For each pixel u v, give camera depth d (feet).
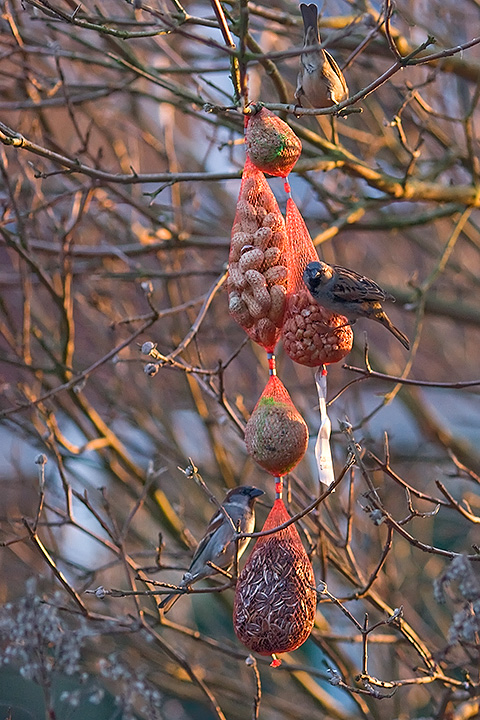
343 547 27.86
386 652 38.45
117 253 36.37
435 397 62.34
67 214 39.96
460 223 36.01
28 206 39.58
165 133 38.22
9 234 33.53
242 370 44.75
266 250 23.34
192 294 47.91
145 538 39.09
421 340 54.13
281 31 36.60
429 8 39.32
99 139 46.80
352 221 34.01
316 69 24.95
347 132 40.52
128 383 42.86
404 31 37.60
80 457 37.70
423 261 53.72
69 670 24.77
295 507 32.04
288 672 36.47
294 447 22.07
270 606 21.59
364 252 51.01
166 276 36.42
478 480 27.66
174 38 41.29
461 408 63.00
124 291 44.04
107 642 37.70
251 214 23.65
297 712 37.06
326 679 29.63
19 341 36.70
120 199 38.73
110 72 44.70
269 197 24.08
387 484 42.88
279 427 22.03
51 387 37.04
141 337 40.50
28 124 38.34
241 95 25.41
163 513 36.55
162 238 37.93
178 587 22.57
